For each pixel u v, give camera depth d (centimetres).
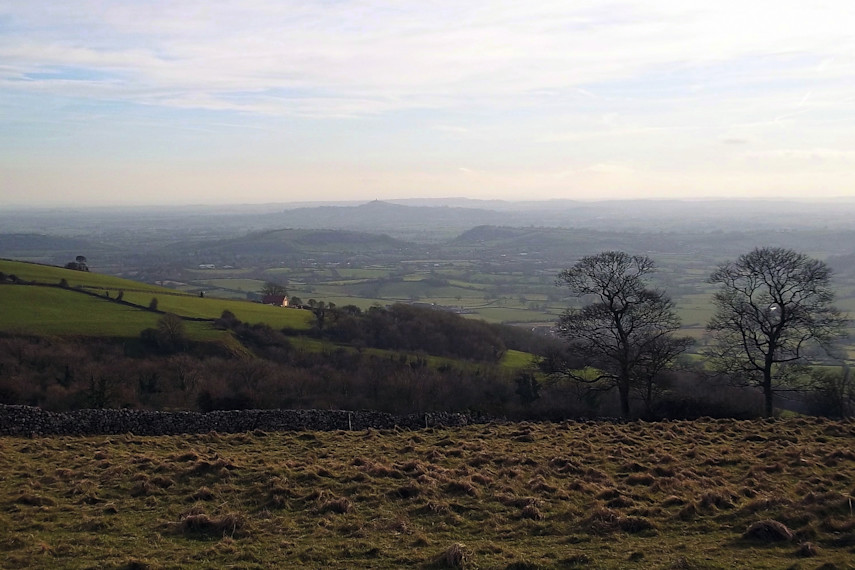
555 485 1778
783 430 2581
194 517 1482
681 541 1364
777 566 1205
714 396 3881
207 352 5591
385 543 1382
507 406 3900
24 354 4853
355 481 1812
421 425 2948
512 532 1449
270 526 1487
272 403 4262
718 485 1762
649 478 1811
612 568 1228
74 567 1254
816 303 3547
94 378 4241
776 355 3719
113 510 1605
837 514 1415
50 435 2616
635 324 3659
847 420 2912
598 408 3981
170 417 2795
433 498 1666
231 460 2031
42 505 1631
